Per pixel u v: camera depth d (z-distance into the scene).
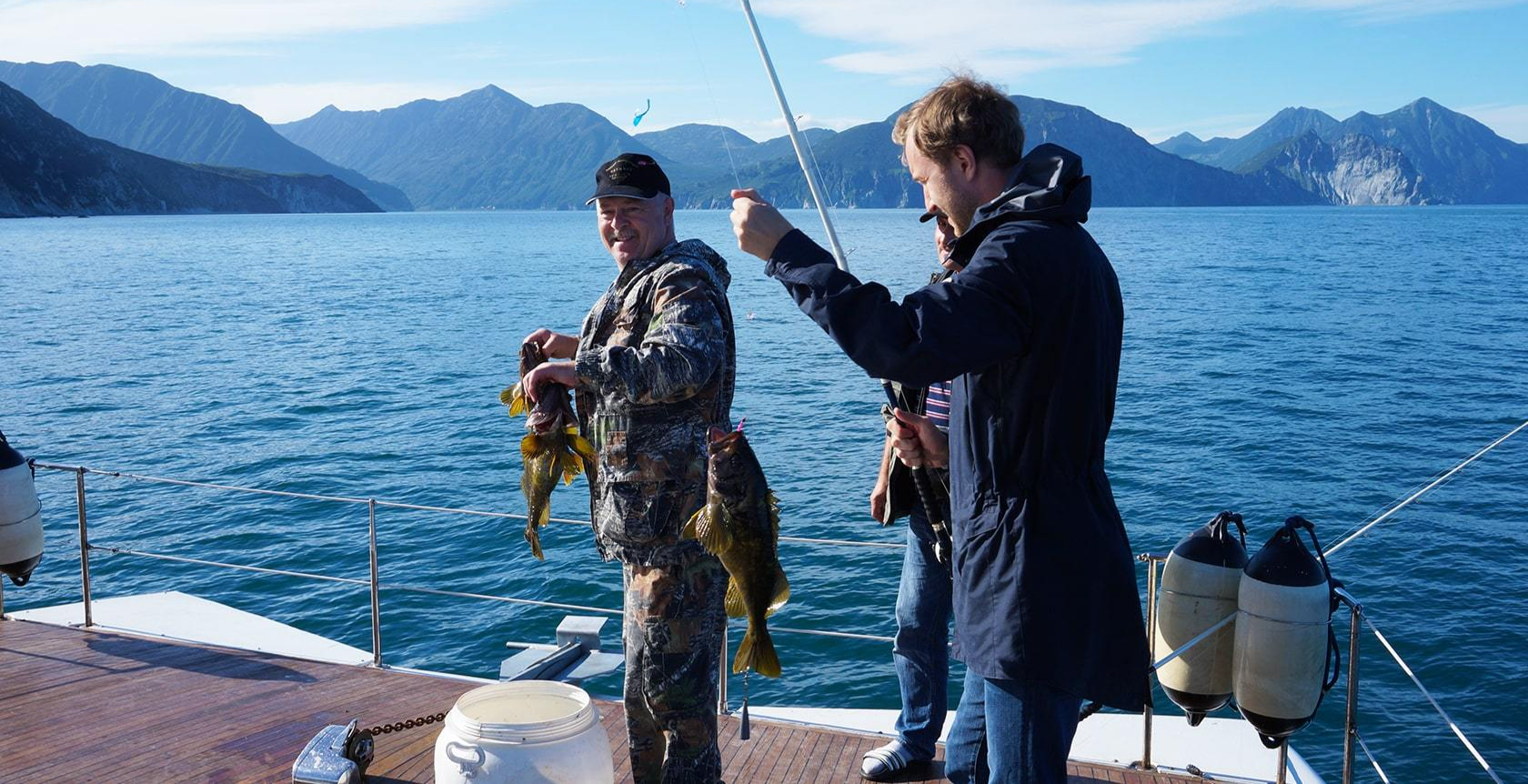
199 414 24.97
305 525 16.33
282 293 59.72
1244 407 25.48
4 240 135.62
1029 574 2.48
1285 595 3.32
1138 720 4.79
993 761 2.63
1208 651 3.57
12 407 25.72
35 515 5.97
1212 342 37.16
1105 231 163.75
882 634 11.80
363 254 108.19
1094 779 4.17
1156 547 15.45
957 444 2.62
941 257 3.01
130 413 25.02
